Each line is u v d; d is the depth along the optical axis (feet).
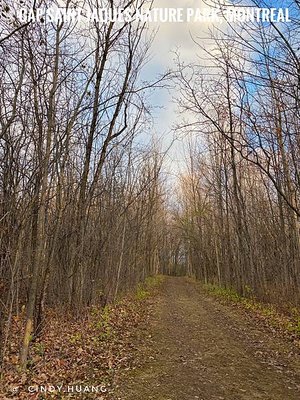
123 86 37.63
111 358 24.41
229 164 71.61
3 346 19.90
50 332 29.96
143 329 36.06
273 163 42.37
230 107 44.50
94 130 37.78
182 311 51.85
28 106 27.89
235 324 38.93
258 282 59.41
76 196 42.65
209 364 24.14
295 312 41.32
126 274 66.18
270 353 26.30
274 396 18.35
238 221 67.82
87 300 42.34
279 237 58.95
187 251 187.62
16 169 21.79
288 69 23.79
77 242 38.32
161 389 19.36
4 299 22.16
